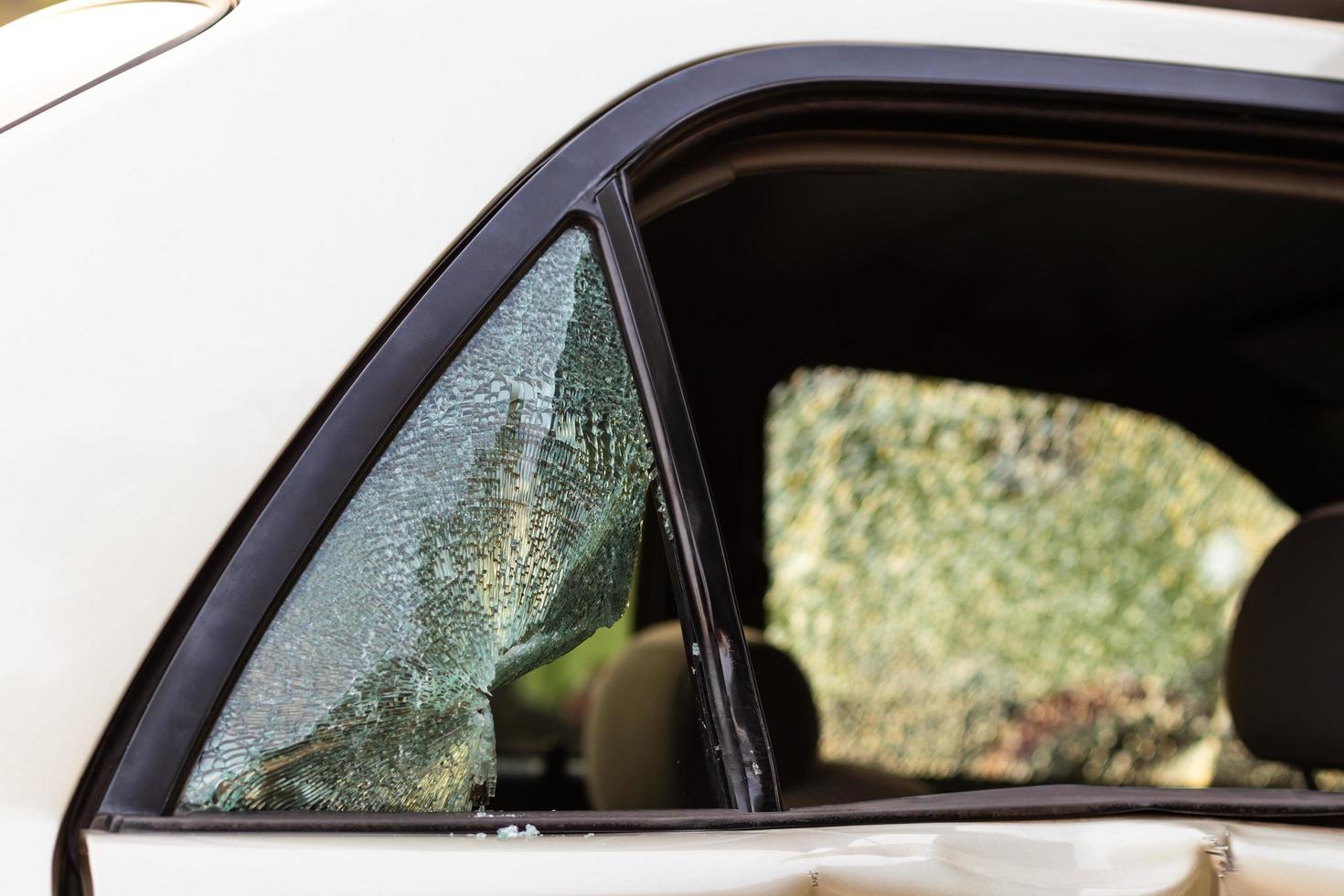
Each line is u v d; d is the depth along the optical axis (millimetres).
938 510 2779
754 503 2348
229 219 905
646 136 1049
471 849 852
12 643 800
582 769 1995
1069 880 971
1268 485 2645
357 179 945
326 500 889
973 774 2699
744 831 930
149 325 868
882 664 2789
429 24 1004
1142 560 3021
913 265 1945
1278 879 1034
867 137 1194
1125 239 1918
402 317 934
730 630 992
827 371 2238
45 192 879
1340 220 1862
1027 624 3033
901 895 924
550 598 1002
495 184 985
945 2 1199
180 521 850
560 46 1041
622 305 1017
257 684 859
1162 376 2477
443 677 939
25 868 771
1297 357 2354
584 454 1008
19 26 1069
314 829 839
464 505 954
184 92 931
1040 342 2314
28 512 818
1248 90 1266
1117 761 3045
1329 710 1560
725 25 1112
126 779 812
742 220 1669
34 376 838
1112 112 1229
